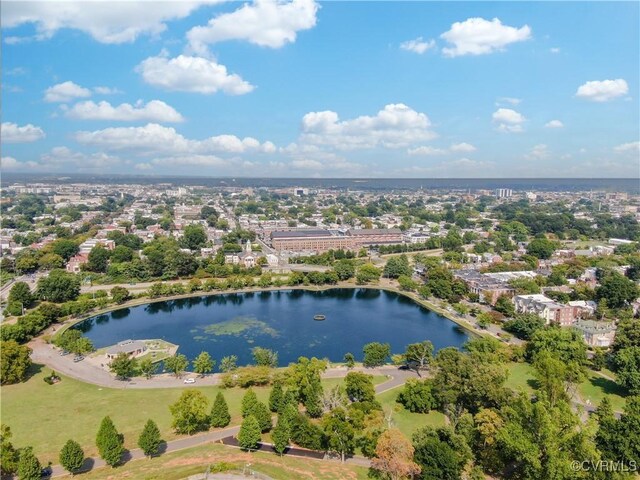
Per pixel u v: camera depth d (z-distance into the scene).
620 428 157.88
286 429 173.88
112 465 165.62
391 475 149.38
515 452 153.88
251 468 157.25
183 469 157.50
